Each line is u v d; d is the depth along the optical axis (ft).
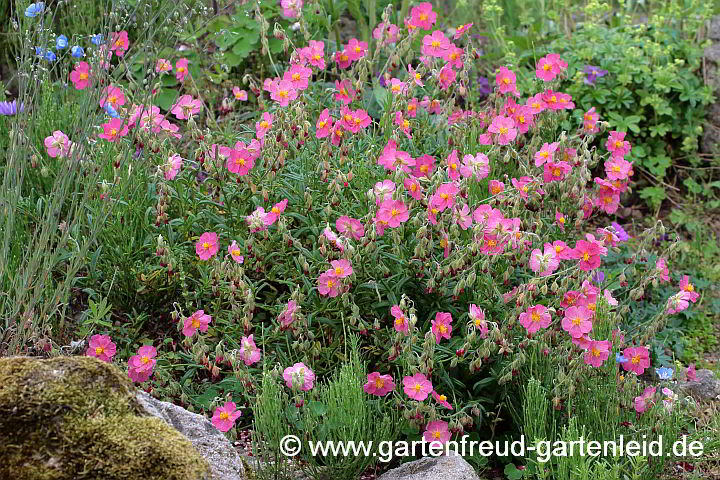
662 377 13.07
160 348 13.23
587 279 12.30
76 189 11.85
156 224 13.26
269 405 10.80
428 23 15.47
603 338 12.40
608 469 11.59
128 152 12.65
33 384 8.51
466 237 13.26
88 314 12.80
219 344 11.55
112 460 8.28
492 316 12.84
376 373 11.51
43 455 8.23
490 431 12.73
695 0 20.79
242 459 10.05
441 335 11.68
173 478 8.30
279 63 19.63
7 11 18.76
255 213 12.40
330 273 11.85
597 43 20.75
